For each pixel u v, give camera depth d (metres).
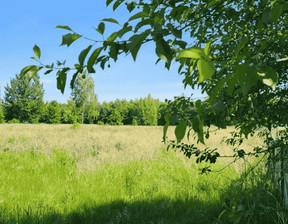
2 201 4.55
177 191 5.28
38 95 50.91
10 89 49.72
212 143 11.04
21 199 4.77
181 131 0.85
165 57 0.77
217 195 4.83
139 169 7.11
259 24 1.67
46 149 10.41
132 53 0.80
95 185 5.68
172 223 3.84
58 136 15.05
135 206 4.54
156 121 61.81
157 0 1.11
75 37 0.87
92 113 59.53
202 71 0.63
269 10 0.81
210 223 3.54
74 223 4.04
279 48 1.86
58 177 6.28
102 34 0.87
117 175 6.40
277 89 2.26
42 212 4.18
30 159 8.46
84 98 57.44
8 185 5.57
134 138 14.52
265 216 2.28
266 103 2.35
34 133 16.75
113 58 0.94
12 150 10.23
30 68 1.03
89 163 7.82
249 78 0.65
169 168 7.32
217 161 7.58
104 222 4.06
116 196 5.05
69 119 56.97
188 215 4.18
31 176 6.39
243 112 2.35
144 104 62.53
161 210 4.41
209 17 1.93
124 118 64.88
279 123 2.49
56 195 5.04
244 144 9.85
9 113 50.28
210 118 1.72
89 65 0.92
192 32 2.26
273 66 1.63
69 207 4.48
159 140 13.60
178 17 1.46
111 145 11.56
